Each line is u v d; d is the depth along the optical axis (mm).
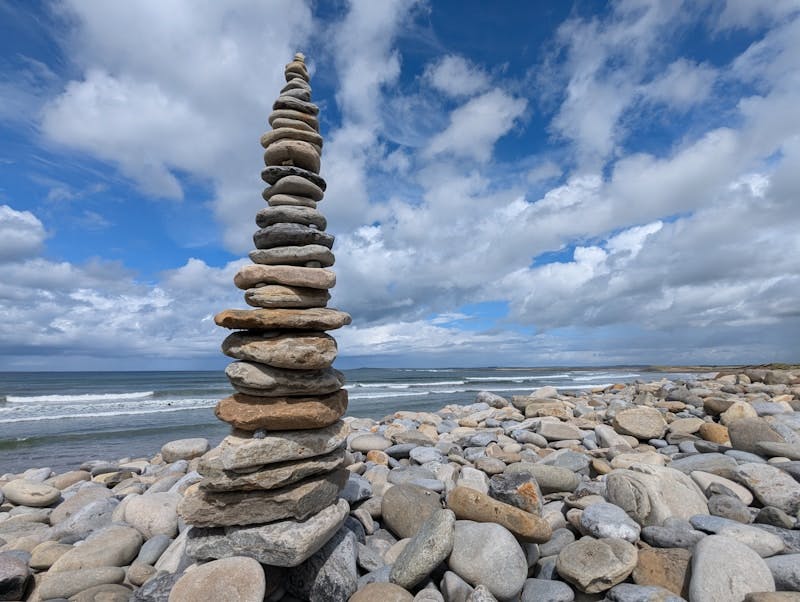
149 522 1224
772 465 1408
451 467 1622
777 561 869
